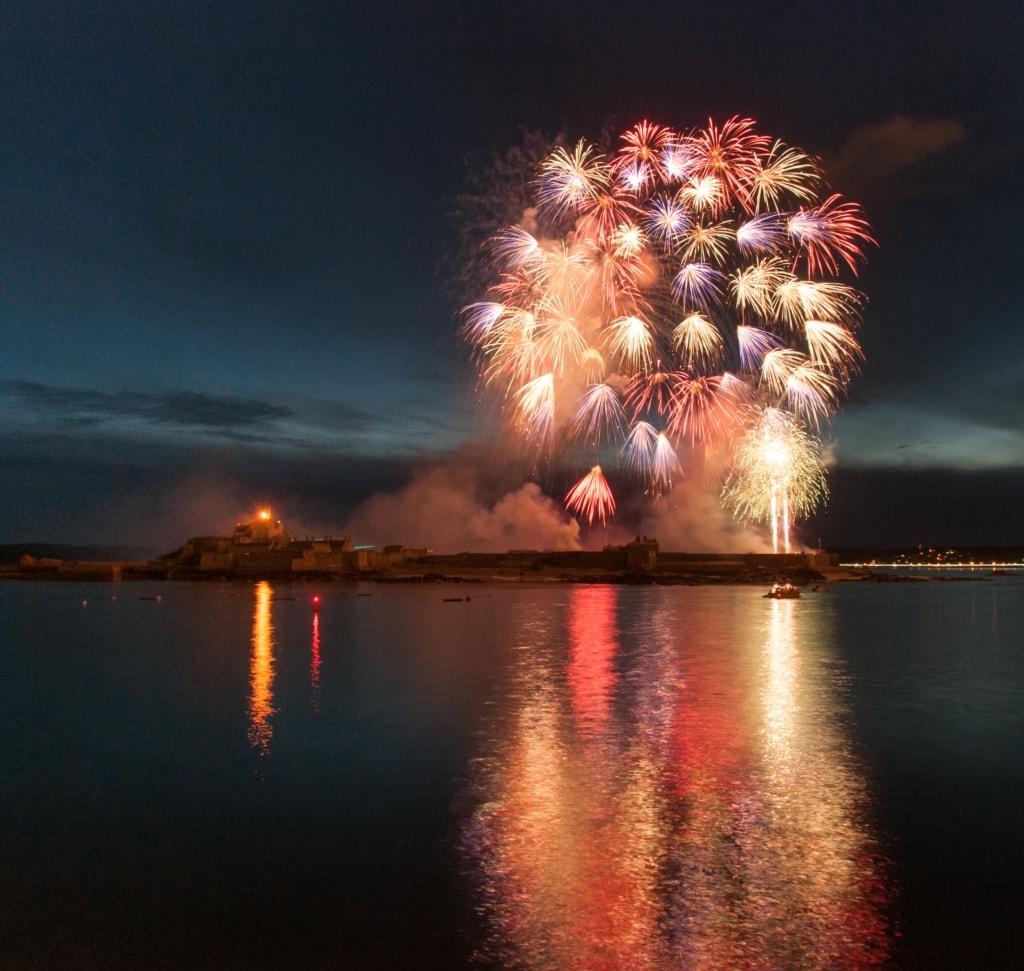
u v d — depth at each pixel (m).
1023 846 9.98
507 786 12.45
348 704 19.05
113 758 14.40
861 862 9.52
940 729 16.20
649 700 19.31
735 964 7.37
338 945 7.73
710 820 10.86
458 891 8.79
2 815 11.41
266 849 10.05
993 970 7.28
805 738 15.46
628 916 8.22
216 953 7.62
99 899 8.74
